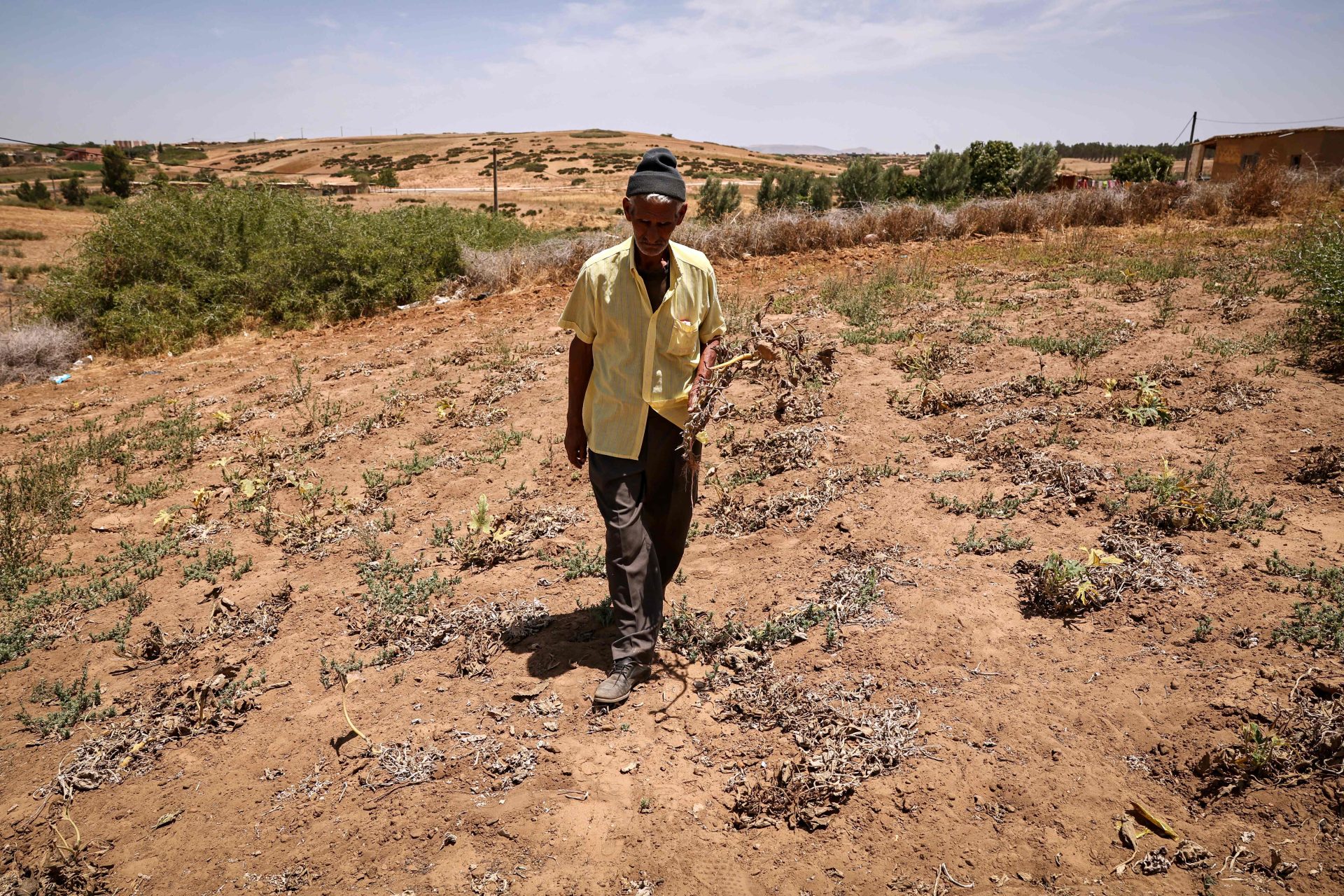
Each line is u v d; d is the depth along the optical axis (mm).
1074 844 2289
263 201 13594
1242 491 3939
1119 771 2488
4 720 3479
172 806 2891
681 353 2992
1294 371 5305
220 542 5027
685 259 2973
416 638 3678
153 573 4680
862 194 26984
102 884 2588
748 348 3404
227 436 6965
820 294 9367
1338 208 12477
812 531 4223
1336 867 2080
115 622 4207
